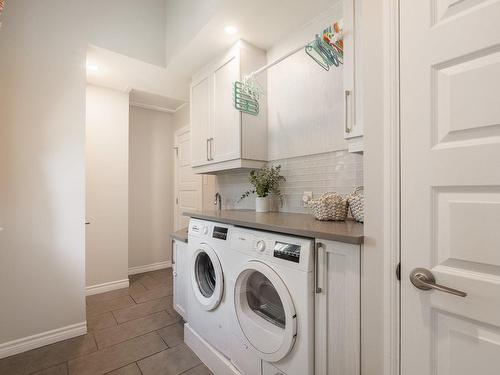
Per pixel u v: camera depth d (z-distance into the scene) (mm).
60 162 1873
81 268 1948
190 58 2227
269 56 2107
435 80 773
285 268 1104
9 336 1688
